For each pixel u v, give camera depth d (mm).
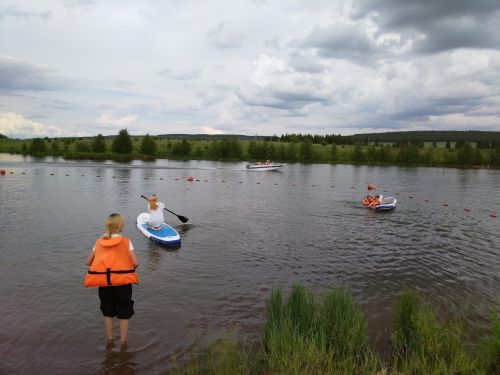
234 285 11250
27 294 10016
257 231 18500
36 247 14297
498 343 6824
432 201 32594
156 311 9312
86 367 6906
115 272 7039
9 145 113875
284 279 11922
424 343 7215
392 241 17453
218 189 36656
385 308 9938
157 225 16703
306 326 7633
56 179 40500
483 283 12133
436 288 11570
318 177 54656
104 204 25047
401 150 100312
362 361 6961
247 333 8352
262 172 61688
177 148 100125
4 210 21578
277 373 6582
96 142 95312
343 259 14305
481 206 30359
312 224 20734
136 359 7215
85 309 9242
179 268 12617
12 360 7043
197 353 7488
